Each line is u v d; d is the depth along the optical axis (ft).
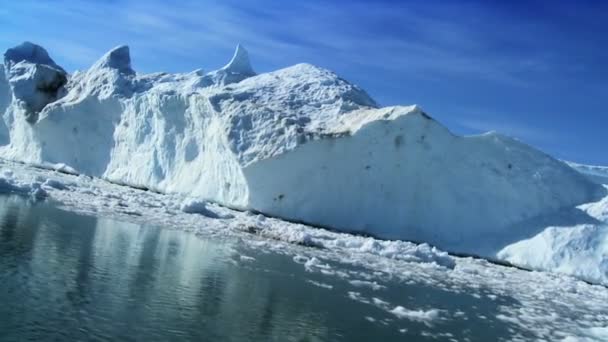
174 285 33.04
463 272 56.29
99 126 109.81
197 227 58.65
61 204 58.23
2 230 39.93
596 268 61.82
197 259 41.75
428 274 51.49
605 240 64.75
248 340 25.95
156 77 112.16
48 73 120.26
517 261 66.39
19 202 54.65
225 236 55.52
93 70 116.37
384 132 75.61
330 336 28.37
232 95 85.25
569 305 45.55
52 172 104.53
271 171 75.00
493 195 75.20
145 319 26.35
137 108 101.86
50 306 25.84
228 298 32.30
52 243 38.47
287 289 36.52
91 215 54.19
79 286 29.58
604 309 45.73
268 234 59.93
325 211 76.43
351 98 88.79
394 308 35.91
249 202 77.56
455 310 38.01
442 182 76.74
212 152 85.71
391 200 77.05
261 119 78.18
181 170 92.22
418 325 32.65
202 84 100.01
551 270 63.77
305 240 58.34
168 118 95.45
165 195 87.20
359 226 75.82
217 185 84.17
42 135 114.32
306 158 74.74
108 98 106.83
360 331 29.86
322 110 84.89
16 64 123.65
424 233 74.95
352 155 75.92
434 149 76.54
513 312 39.86
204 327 26.63
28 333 22.49
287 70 97.81
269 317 29.96
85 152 111.04
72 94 114.73
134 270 34.96
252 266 42.24
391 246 61.87
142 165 98.94
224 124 79.15
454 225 75.10
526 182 74.49
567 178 74.95
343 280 42.24
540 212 73.05
